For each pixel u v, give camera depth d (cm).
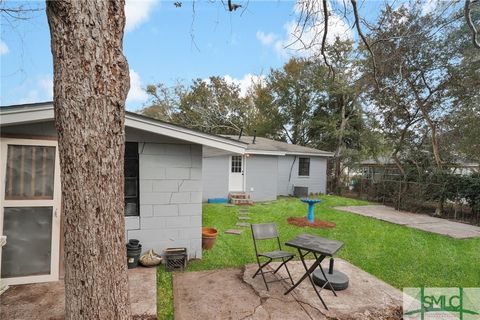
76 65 151
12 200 357
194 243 478
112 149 162
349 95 1630
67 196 156
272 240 601
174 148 462
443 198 948
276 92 2303
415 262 490
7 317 279
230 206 1038
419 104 988
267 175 1250
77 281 157
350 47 788
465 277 429
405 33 543
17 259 360
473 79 859
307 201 782
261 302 325
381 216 902
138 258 424
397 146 1152
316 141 2036
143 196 449
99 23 155
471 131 903
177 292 348
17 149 359
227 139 455
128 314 173
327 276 385
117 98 163
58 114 154
